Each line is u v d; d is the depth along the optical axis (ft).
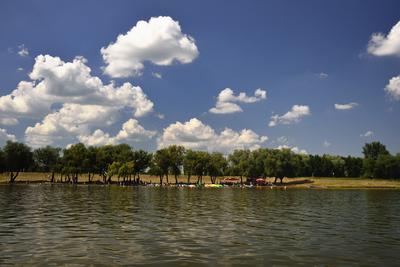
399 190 523.29
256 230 127.34
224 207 220.64
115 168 643.45
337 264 80.79
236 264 79.56
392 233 123.85
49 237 110.11
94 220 150.82
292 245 100.83
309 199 310.65
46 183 634.02
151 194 363.15
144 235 114.62
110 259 82.94
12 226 132.36
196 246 97.96
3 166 603.67
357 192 458.91
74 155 641.81
